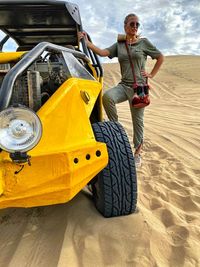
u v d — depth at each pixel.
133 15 4.80
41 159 2.73
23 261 2.88
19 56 3.46
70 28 5.11
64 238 3.15
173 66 33.94
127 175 3.33
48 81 3.52
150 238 3.12
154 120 10.68
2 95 2.76
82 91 3.20
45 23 4.94
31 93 3.16
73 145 2.92
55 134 2.88
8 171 2.68
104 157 2.94
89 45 4.79
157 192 4.29
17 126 2.54
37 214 3.65
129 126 9.63
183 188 4.45
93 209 3.61
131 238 3.12
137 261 2.82
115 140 3.41
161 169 5.30
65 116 2.97
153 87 23.41
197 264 2.83
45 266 2.81
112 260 2.86
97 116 4.06
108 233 3.18
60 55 3.62
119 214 3.43
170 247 3.06
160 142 7.27
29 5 4.30
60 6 4.36
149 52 4.93
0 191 2.65
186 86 23.66
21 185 2.71
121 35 4.90
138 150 5.28
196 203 3.99
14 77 2.84
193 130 8.56
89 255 2.91
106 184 3.28
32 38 5.54
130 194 3.35
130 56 4.84
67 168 2.78
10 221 3.56
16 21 4.86
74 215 3.54
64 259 2.85
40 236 3.25
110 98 4.81
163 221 3.54
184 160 5.84
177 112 13.01
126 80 4.93
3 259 2.95
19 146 2.54
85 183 2.94
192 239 3.14
